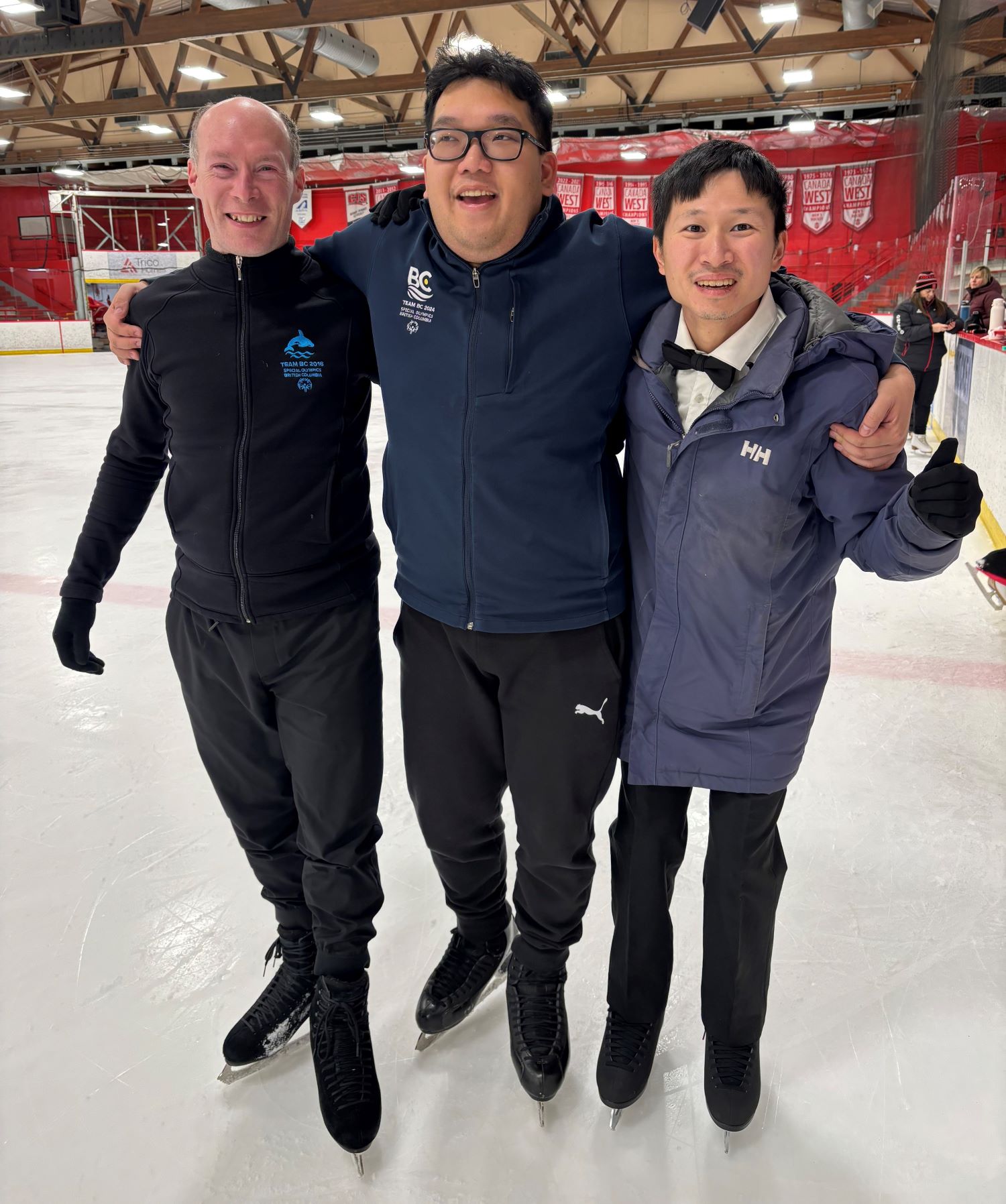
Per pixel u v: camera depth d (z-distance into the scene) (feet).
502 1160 4.19
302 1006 4.86
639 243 3.98
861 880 6.22
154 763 7.88
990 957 5.48
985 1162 4.16
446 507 4.03
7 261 71.51
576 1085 4.61
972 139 44.75
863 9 34.04
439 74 3.61
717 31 46.19
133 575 13.28
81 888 6.19
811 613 3.98
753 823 4.05
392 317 4.06
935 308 20.61
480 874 4.88
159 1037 4.94
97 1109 4.50
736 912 4.12
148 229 69.67
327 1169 4.16
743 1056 4.30
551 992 4.64
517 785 4.36
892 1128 4.35
